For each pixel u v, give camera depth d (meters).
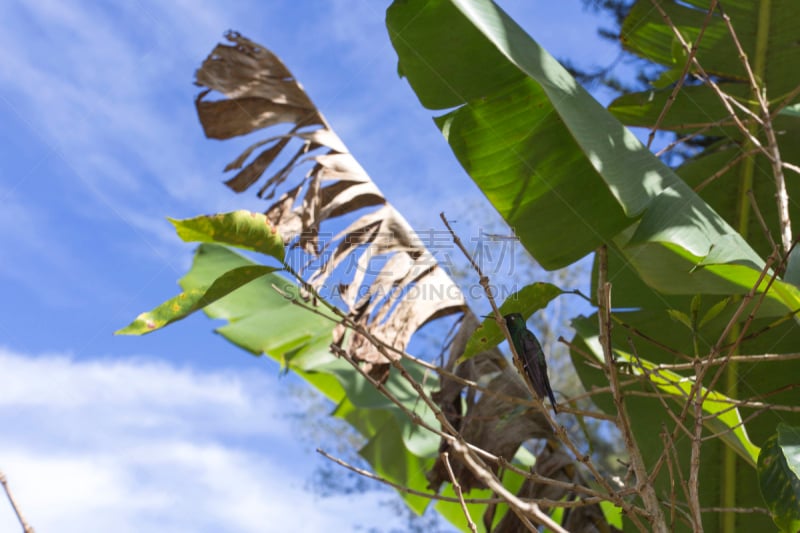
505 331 1.97
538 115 2.75
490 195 2.74
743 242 2.29
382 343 2.05
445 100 2.86
